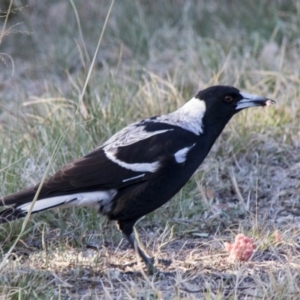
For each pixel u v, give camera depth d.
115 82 13.71
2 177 10.64
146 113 13.08
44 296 8.12
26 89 16.36
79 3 19.23
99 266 9.12
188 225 10.28
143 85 14.91
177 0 18.62
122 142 9.06
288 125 12.88
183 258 9.41
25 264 9.05
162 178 8.94
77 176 8.78
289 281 8.02
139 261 8.98
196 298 7.96
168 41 17.31
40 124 12.54
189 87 14.52
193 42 16.67
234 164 12.12
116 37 17.83
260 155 12.23
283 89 14.36
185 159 9.04
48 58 17.70
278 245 9.49
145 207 9.05
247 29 17.34
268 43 16.03
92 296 8.24
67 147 11.67
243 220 10.54
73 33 18.45
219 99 9.38
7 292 8.10
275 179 11.68
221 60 15.49
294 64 15.23
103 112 12.64
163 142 8.99
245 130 12.66
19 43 18.73
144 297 7.93
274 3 17.91
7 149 11.56
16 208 8.52
